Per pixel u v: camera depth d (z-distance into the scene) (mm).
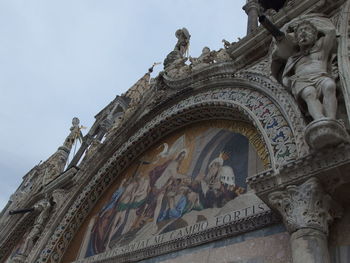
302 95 5230
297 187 4820
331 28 5656
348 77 5223
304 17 5984
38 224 10961
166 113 9195
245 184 6582
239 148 7285
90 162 10836
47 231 10180
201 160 7898
